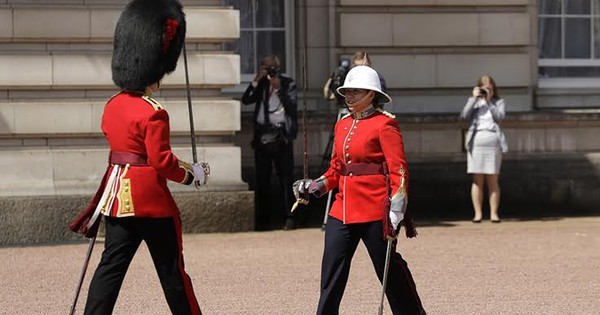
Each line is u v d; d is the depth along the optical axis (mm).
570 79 62875
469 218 57875
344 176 29625
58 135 50062
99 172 50219
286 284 39094
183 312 28578
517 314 34156
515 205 59625
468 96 60188
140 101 28391
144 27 28641
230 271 41688
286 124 53062
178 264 28500
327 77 59156
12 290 38562
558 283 39125
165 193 28328
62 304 36188
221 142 51938
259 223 54031
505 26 60250
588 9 63875
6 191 49312
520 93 61000
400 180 28781
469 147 55156
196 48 51469
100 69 50031
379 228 29062
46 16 49531
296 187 30062
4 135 49469
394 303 29750
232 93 59188
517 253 45594
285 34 60156
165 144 27891
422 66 59594
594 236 50344
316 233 51656
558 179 59969
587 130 60406
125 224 28250
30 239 49250
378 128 29250
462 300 36250
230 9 51375
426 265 42812
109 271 28250
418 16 59406
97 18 49969
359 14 59094
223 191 51281
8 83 49312
